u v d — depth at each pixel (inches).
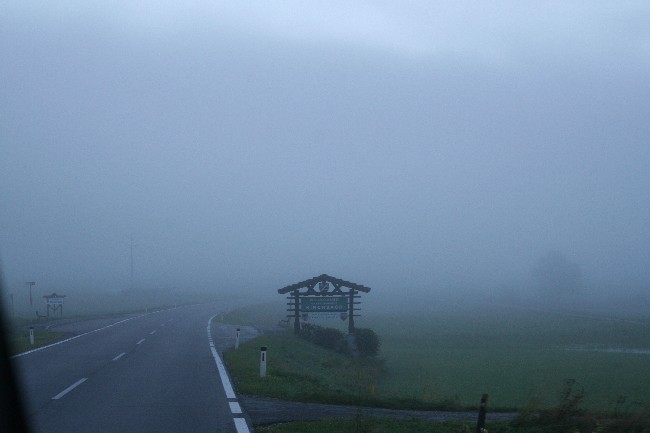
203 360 927.0
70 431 437.4
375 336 1475.1
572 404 500.7
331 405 581.9
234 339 1339.8
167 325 1801.2
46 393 603.2
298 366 995.9
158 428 452.4
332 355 1338.6
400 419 507.2
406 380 1077.8
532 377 1086.4
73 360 897.5
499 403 741.3
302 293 1560.0
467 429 448.1
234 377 738.8
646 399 811.4
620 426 459.2
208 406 547.2
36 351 1024.9
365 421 480.4
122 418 486.0
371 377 1085.1
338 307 1552.7
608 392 900.0
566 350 1678.2
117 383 676.1
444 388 928.9
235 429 452.8
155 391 625.0
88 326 1700.3
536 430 458.3
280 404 568.1
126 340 1263.5
